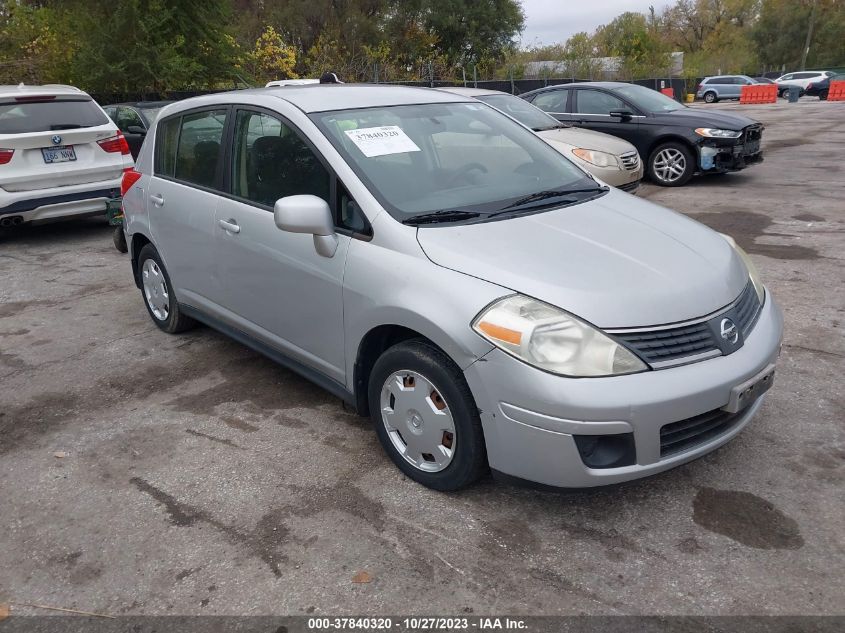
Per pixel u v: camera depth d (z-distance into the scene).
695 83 48.19
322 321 3.48
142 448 3.62
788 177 11.02
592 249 3.04
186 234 4.44
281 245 3.63
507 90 26.80
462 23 38.78
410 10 37.25
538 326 2.64
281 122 3.74
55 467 3.47
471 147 3.87
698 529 2.86
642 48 44.00
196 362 4.70
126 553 2.83
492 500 3.08
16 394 4.30
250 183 3.95
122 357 4.81
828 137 16.39
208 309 4.48
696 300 2.86
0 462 3.54
